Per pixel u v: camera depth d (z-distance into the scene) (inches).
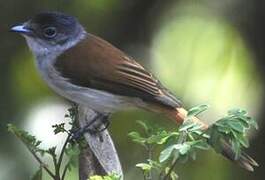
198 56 503.8
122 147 485.1
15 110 480.4
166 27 506.3
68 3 498.9
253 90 499.5
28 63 495.2
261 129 497.4
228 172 490.6
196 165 489.7
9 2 497.7
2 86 490.3
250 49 502.9
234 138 279.6
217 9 506.6
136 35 505.7
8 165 454.3
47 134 463.2
